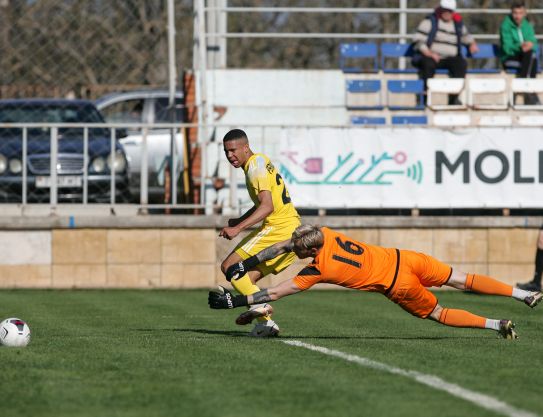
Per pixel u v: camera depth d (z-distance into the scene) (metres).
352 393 22.30
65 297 51.16
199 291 54.75
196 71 64.56
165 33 77.06
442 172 57.19
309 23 84.50
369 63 85.31
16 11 73.62
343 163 56.75
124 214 56.94
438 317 32.16
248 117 63.91
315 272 30.52
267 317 33.75
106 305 47.31
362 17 83.38
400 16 68.06
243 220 34.50
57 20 74.50
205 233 56.06
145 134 56.47
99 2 75.25
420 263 31.11
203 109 62.12
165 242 55.91
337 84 64.62
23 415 20.25
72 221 55.38
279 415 20.05
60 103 65.75
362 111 64.12
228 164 58.19
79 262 55.56
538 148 57.47
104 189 58.09
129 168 60.00
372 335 35.16
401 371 25.17
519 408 20.59
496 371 25.31
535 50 65.88
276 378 24.25
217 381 23.88
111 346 30.38
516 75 66.19
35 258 55.47
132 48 76.56
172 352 28.89
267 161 34.06
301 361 26.97
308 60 86.50
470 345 30.94
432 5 83.38
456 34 64.31
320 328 37.88
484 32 80.25
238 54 86.56
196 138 62.16
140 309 45.56
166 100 70.38
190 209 58.84
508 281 57.06
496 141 57.38
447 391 22.48
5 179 57.44
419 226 56.56
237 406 20.94
